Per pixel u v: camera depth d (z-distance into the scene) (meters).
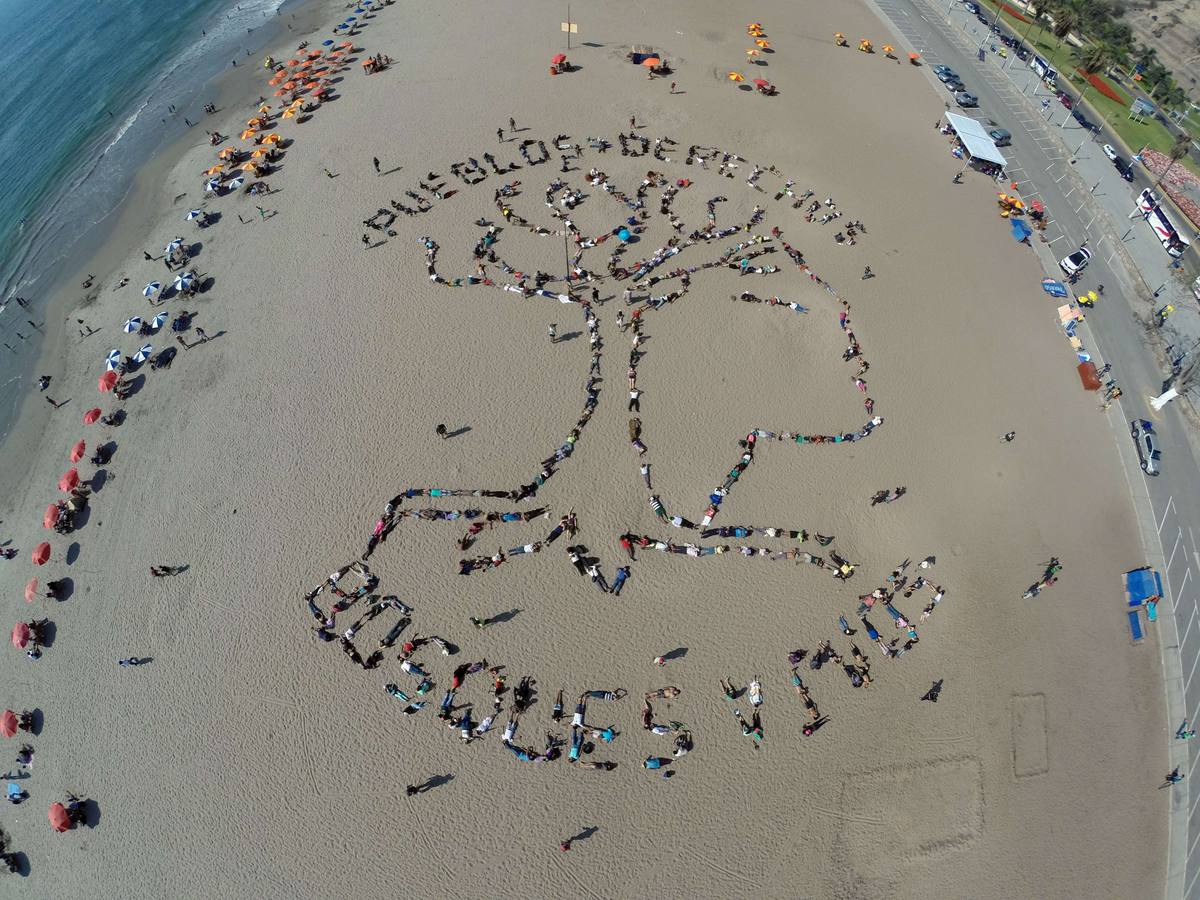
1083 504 51.22
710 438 52.94
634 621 44.12
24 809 39.72
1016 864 37.75
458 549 46.88
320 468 51.03
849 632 44.12
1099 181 77.38
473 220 68.00
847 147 79.06
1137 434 54.56
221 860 37.41
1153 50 104.62
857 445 53.22
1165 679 43.91
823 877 36.97
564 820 38.03
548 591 45.22
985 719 41.66
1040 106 88.56
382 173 73.31
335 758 39.81
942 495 50.91
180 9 113.31
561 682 41.94
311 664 42.75
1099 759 40.94
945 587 46.41
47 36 110.69
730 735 40.47
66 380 59.28
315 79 87.75
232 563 46.91
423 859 37.09
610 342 58.53
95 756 40.72
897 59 95.62
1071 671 43.75
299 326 59.88
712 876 36.81
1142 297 65.38
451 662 42.53
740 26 99.44
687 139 78.00
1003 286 65.69
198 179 76.81
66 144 86.69
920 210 72.31
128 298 64.94
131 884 37.22
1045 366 59.56
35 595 46.69
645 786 38.94
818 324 60.75
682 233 67.38
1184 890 37.50
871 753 40.22
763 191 72.25
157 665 43.31
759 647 43.47
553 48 92.19
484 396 54.91
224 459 51.88
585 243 65.81
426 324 59.62
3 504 52.47
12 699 43.09
